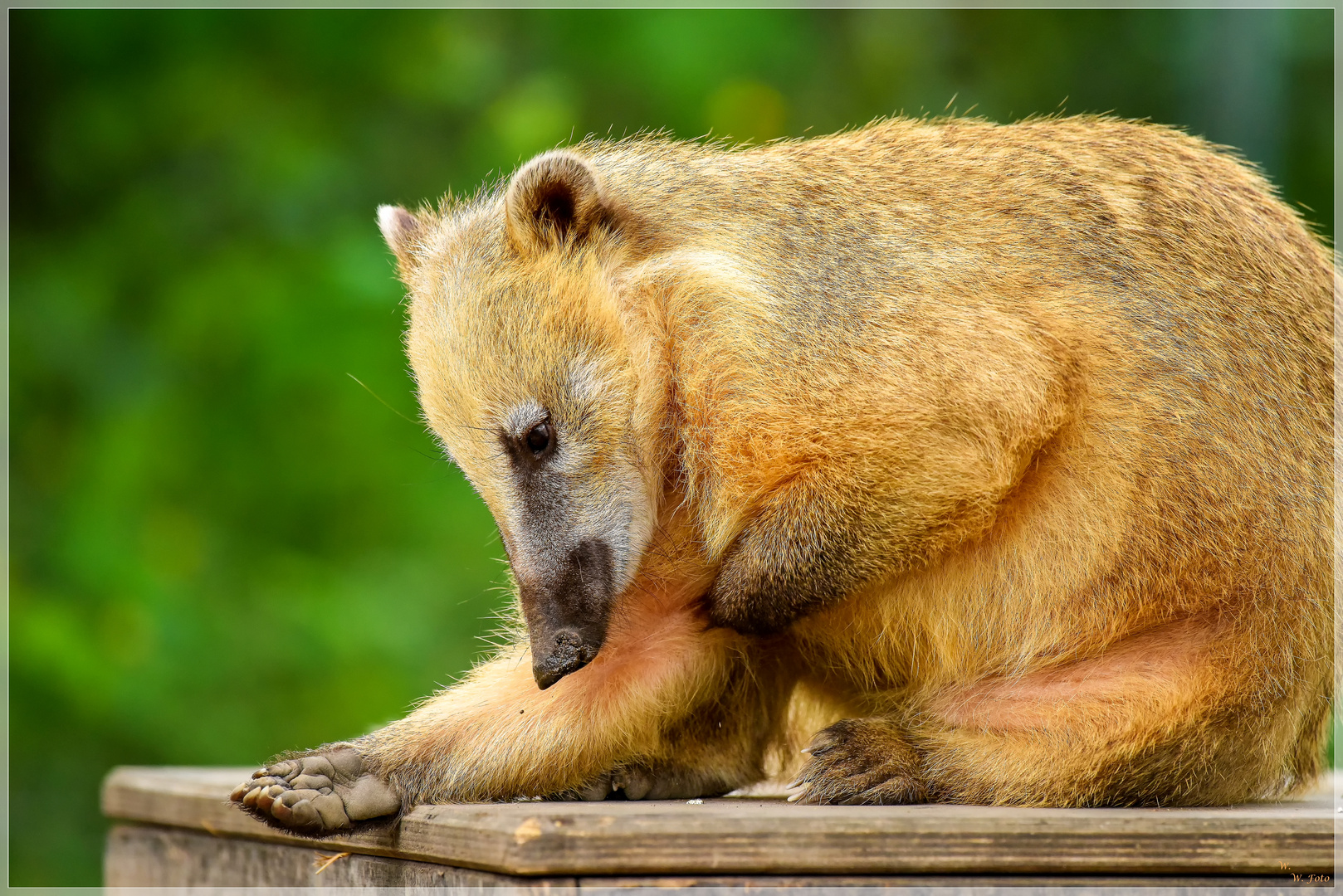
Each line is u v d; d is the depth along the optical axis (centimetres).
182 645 2034
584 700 966
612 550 986
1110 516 923
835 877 708
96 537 2067
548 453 991
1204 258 965
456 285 1018
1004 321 923
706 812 739
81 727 1983
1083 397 927
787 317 954
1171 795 903
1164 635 926
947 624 962
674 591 1015
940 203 979
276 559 2153
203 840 1092
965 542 942
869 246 962
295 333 2152
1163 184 996
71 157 2297
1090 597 930
